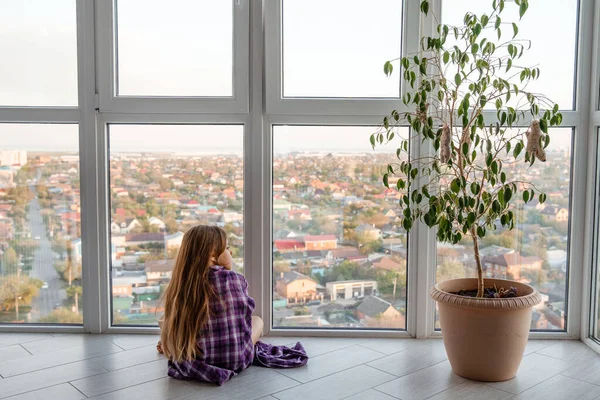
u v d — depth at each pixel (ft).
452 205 9.25
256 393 8.21
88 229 10.59
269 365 9.19
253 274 10.59
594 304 10.26
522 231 10.46
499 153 10.25
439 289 9.18
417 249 10.40
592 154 10.05
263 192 10.46
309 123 10.37
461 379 8.74
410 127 10.30
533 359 9.57
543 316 10.69
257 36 10.21
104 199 10.58
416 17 10.01
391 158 10.43
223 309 8.82
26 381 8.60
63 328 10.85
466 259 10.55
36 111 10.48
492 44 8.65
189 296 8.66
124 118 10.43
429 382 8.63
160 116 10.43
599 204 10.12
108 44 10.25
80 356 9.66
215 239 8.96
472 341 8.56
